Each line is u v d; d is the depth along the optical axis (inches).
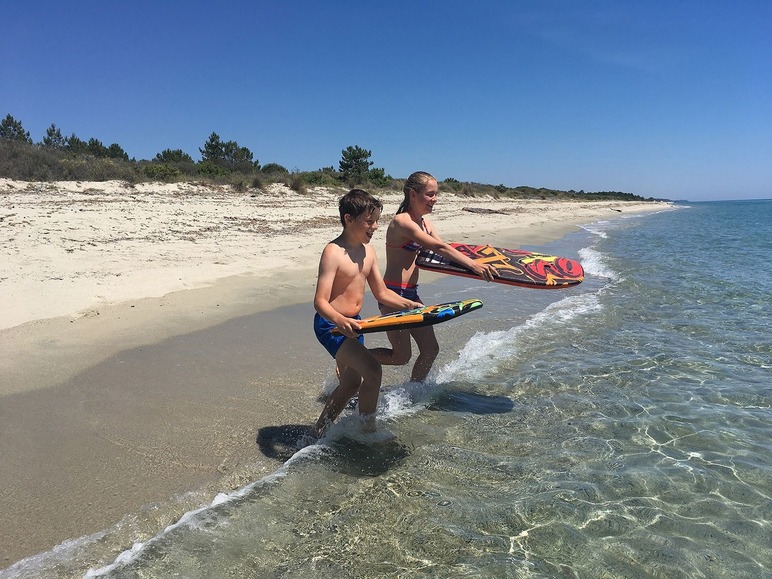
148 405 161.3
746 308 311.4
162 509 115.1
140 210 576.1
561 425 162.4
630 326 274.8
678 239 799.7
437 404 176.4
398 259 176.9
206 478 127.6
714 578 99.7
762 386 191.9
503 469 136.7
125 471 128.0
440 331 263.7
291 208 741.3
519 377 202.7
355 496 122.7
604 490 127.4
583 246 685.3
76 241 385.4
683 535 111.6
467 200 1510.8
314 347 221.5
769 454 145.0
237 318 255.6
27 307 238.7
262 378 187.0
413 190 175.0
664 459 142.1
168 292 287.0
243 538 106.1
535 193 2721.5
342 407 150.6
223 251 409.4
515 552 105.5
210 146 1763.0
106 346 206.7
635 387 192.2
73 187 735.1
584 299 342.6
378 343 240.7
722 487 129.0
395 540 108.1
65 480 122.9
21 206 531.8
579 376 203.5
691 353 229.3
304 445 145.6
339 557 102.7
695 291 363.6
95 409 157.2
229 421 155.3
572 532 111.8
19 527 107.0
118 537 105.9
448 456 142.6
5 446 135.1
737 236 856.9
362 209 142.1
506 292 359.3
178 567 97.2
